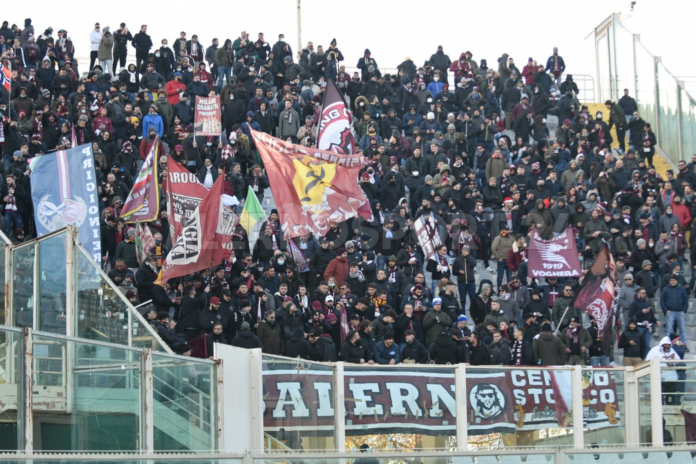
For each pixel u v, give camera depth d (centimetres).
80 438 3064
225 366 3619
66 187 5138
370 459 2633
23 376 2892
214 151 6931
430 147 7138
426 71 8700
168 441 3366
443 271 5962
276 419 3722
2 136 6303
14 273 3569
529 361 5084
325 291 5234
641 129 8338
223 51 8512
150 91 7825
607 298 5459
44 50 8275
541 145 7619
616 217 6625
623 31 9375
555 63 9156
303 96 8031
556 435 4262
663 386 4478
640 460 2883
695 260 6494
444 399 4038
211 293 5175
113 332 3538
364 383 3912
